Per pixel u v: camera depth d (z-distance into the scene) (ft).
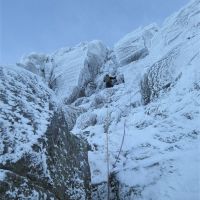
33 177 14.07
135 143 23.72
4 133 14.03
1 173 12.86
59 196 15.06
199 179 17.94
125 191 18.89
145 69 44.32
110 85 62.95
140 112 33.94
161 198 17.48
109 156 22.39
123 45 70.03
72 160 17.33
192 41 40.32
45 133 15.43
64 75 70.85
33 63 77.66
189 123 25.00
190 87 32.01
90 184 18.37
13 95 15.90
